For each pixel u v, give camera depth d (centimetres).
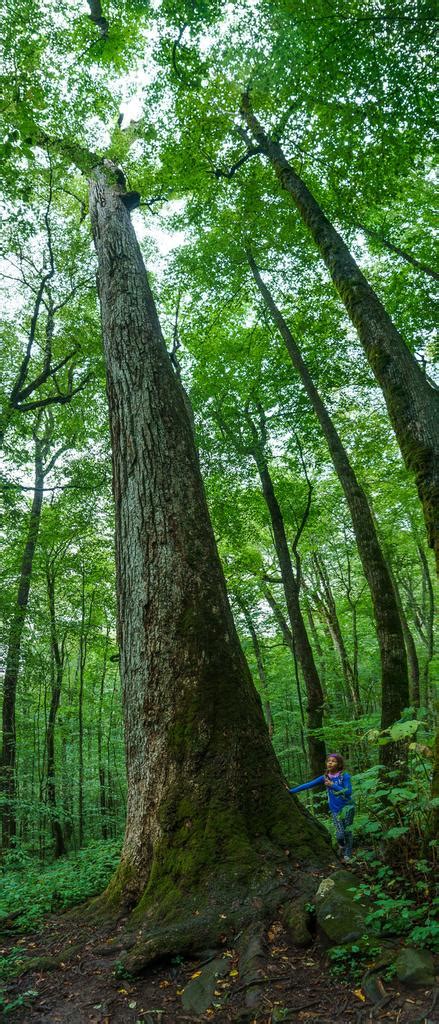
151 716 439
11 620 1372
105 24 781
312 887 347
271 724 2108
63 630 1664
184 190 1095
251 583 1783
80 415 1631
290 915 322
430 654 1892
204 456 1446
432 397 490
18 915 473
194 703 430
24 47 695
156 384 571
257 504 1634
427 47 671
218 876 359
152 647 457
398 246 1240
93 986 310
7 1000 308
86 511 1619
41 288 1269
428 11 629
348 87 723
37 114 724
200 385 1462
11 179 747
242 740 424
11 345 1513
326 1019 239
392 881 323
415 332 1229
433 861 337
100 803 1973
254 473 1497
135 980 310
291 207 1104
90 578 1708
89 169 857
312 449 1491
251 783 411
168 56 742
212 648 452
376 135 782
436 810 358
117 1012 281
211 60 746
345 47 670
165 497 509
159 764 422
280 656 2302
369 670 2267
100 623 1852
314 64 709
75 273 1324
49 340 1316
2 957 372
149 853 404
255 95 843
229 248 1250
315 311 1358
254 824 396
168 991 295
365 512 867
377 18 640
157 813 407
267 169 1085
